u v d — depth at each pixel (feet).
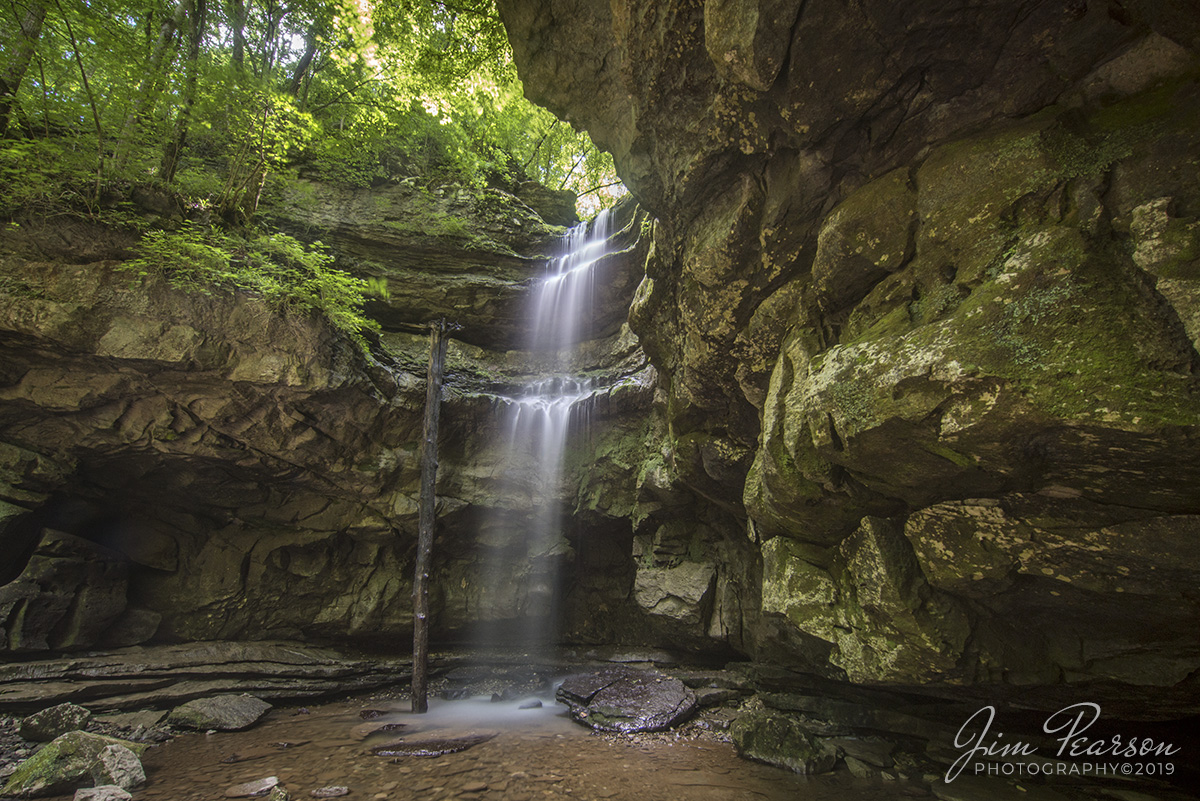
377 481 38.17
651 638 43.32
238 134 36.17
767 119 16.96
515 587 43.37
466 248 48.03
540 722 30.81
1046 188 12.73
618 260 43.96
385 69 43.14
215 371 31.83
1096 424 11.12
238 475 36.83
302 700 34.45
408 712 33.14
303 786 21.26
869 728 26.78
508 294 47.47
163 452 33.86
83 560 32.73
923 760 23.93
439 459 41.27
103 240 30.83
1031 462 13.07
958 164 14.24
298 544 39.24
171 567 37.60
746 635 35.14
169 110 35.50
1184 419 10.34
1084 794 19.71
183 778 22.02
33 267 29.07
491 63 41.63
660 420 39.73
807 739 24.82
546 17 20.16
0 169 29.12
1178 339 10.66
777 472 19.43
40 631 30.48
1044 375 11.67
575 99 22.29
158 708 30.35
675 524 39.86
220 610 37.68
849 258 16.90
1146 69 12.21
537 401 45.16
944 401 13.08
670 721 29.30
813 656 26.53
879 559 18.35
